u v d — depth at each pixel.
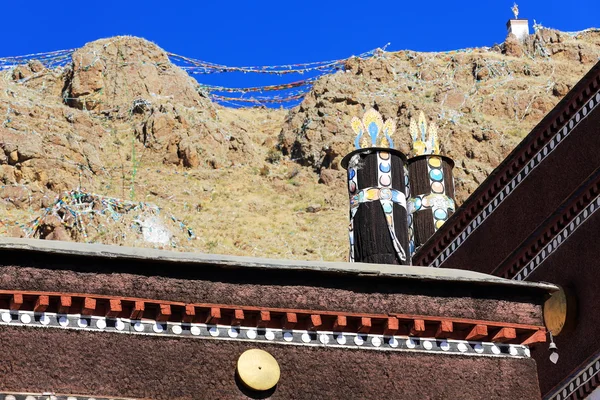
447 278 22.61
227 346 21.36
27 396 20.02
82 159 120.56
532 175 30.70
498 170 31.77
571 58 147.50
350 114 137.25
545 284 23.16
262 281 21.88
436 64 145.50
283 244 115.06
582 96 29.09
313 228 119.06
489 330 22.62
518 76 142.38
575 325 27.56
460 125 128.38
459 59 146.25
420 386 21.97
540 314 22.95
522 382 22.47
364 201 30.50
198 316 21.36
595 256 27.34
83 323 20.75
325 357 21.75
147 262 21.27
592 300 27.22
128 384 20.58
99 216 102.44
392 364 22.02
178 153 128.38
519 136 128.50
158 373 20.81
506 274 30.36
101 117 133.75
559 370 27.95
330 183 128.50
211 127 133.75
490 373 22.41
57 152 117.75
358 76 143.62
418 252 34.88
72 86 136.12
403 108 135.00
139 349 20.88
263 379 21.09
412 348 22.27
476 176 120.75
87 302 20.72
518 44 149.88
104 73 138.38
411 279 22.48
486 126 130.75
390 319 22.09
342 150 131.88
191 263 21.41
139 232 103.50
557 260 28.67
